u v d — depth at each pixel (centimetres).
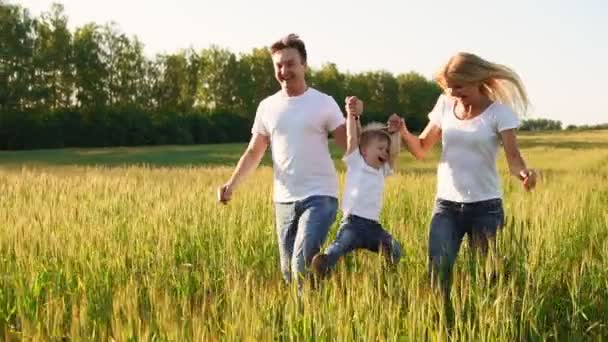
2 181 1458
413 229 746
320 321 411
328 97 573
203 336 371
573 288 515
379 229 558
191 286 582
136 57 8581
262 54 9788
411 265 620
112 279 582
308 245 543
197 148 6306
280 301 464
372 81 11750
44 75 7631
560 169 2947
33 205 912
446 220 562
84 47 7925
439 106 580
